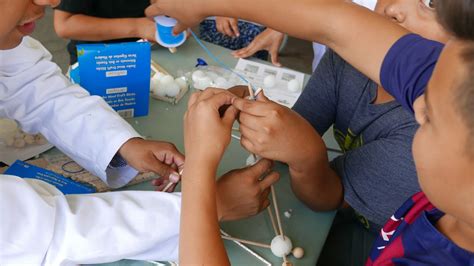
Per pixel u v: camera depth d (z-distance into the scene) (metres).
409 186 0.84
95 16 1.60
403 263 0.65
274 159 0.81
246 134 0.78
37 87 1.02
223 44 1.79
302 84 1.30
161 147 0.93
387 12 0.87
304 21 0.74
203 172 0.67
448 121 0.43
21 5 0.77
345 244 1.06
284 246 0.82
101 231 0.73
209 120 0.71
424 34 0.83
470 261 0.59
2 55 0.99
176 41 1.16
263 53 1.68
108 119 0.98
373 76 0.69
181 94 1.17
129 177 0.94
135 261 0.80
